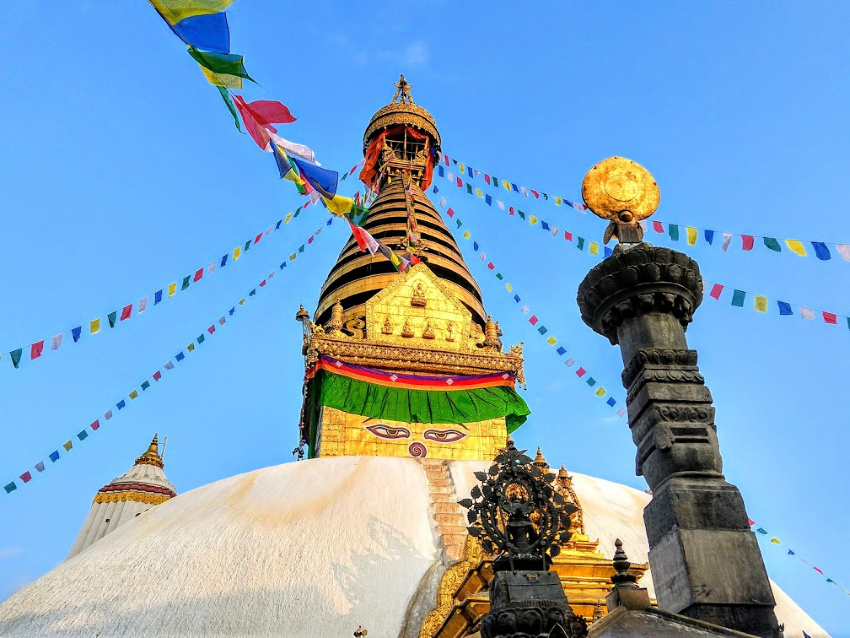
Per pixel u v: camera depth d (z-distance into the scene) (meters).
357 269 35.41
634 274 10.02
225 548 16.47
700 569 7.91
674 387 9.32
